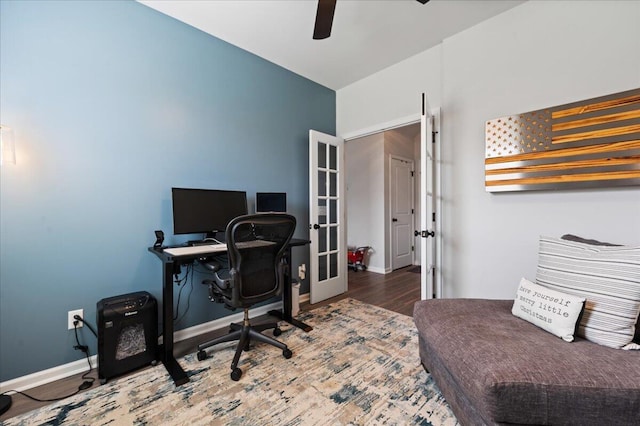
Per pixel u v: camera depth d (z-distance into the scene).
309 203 3.29
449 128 2.50
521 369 0.99
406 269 4.86
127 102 2.02
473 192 2.35
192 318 2.35
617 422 0.90
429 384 1.60
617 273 1.27
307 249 3.30
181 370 1.74
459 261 2.43
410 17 2.23
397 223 4.93
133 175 2.04
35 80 1.68
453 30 2.40
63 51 1.78
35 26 1.68
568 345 1.17
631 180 1.64
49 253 1.72
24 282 1.65
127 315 1.72
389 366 1.79
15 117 1.63
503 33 2.17
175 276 2.16
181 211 2.14
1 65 1.59
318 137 3.18
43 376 1.69
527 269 2.07
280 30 2.40
